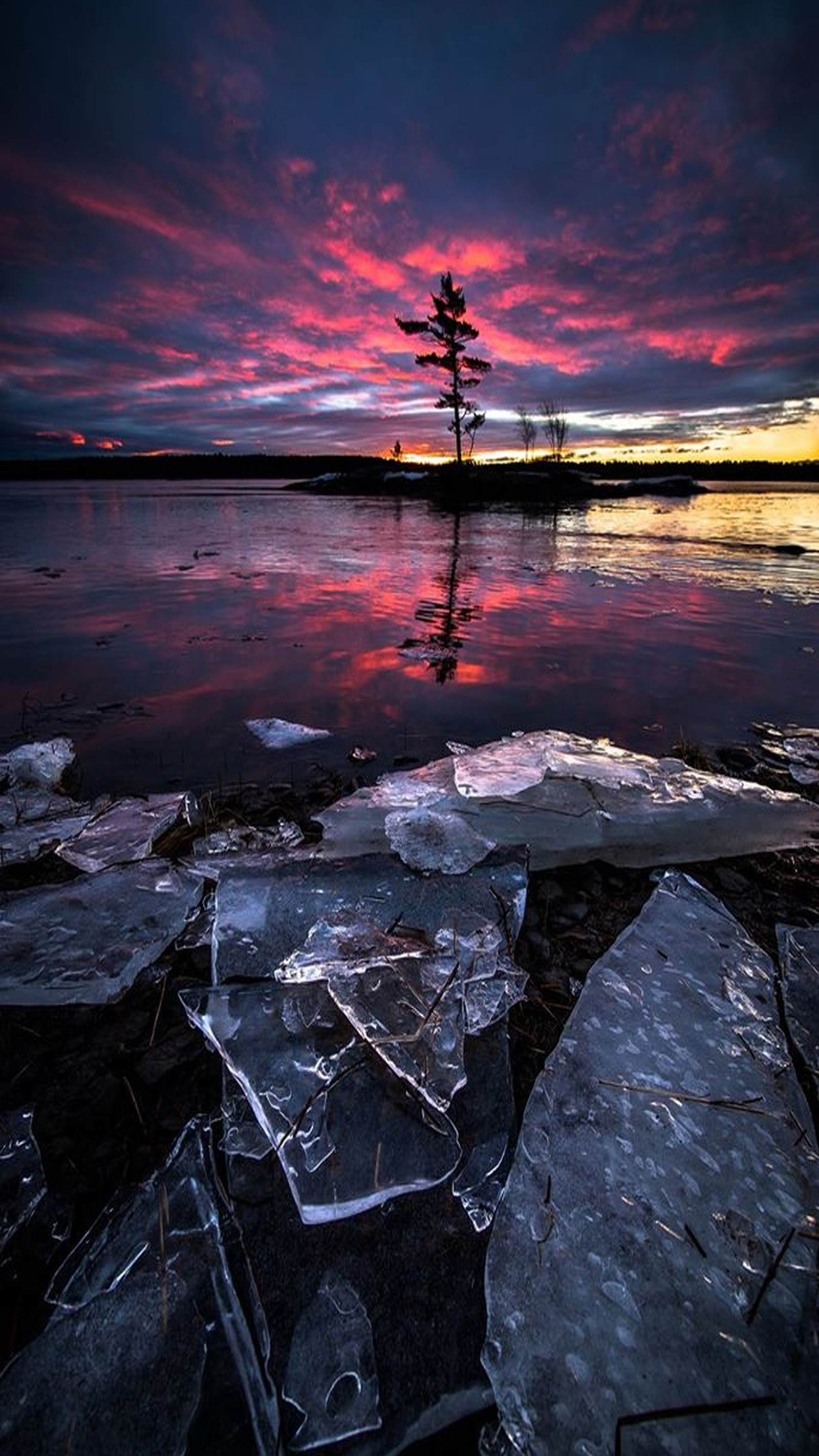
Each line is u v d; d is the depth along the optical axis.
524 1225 1.19
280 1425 0.95
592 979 1.79
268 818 2.80
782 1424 0.95
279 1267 1.12
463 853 2.21
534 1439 0.93
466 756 3.06
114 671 4.80
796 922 2.13
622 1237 1.17
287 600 7.41
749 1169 1.31
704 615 6.76
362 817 2.53
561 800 2.57
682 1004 1.72
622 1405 0.96
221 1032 1.52
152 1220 1.20
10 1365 1.00
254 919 1.89
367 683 4.58
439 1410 0.97
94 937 1.90
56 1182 1.27
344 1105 1.37
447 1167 1.28
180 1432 0.93
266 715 3.99
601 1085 1.47
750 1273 1.13
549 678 4.72
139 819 2.67
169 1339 1.03
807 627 6.25
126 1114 1.42
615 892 2.23
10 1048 1.57
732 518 19.61
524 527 16.55
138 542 12.91
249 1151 1.31
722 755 3.49
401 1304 1.08
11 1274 1.12
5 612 6.68
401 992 1.61
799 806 2.73
